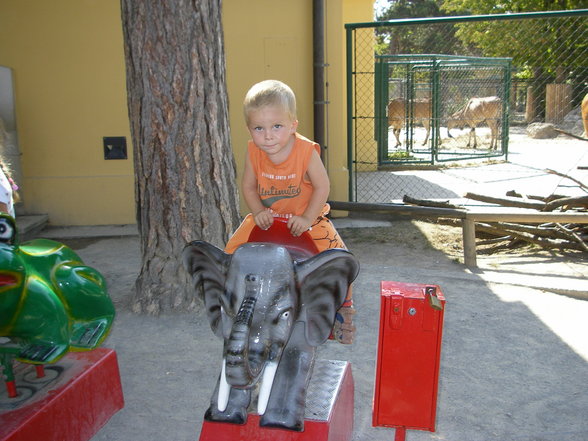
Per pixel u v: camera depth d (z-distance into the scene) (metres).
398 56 12.47
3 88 7.78
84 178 8.19
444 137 17.88
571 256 6.71
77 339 2.73
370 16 11.88
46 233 7.90
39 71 7.87
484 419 3.39
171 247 4.83
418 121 16.66
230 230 4.92
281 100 2.28
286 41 7.90
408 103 14.05
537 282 5.68
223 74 4.81
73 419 2.97
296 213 2.58
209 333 4.54
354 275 2.29
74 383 2.99
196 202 4.76
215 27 4.66
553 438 3.21
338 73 7.92
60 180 8.17
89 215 8.29
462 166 13.02
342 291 2.31
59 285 2.70
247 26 7.87
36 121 8.00
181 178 4.72
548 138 17.55
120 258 6.77
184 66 4.55
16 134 7.96
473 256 6.29
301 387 2.39
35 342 2.55
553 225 7.20
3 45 7.78
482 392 3.69
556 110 17.56
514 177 11.25
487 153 14.15
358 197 9.65
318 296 2.31
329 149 8.16
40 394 2.86
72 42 7.82
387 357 2.26
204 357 4.16
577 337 4.49
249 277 2.14
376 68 12.43
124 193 8.26
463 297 5.32
